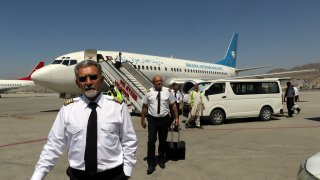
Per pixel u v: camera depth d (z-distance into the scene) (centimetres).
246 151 793
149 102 654
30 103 3080
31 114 1836
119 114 259
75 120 251
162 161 675
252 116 1393
